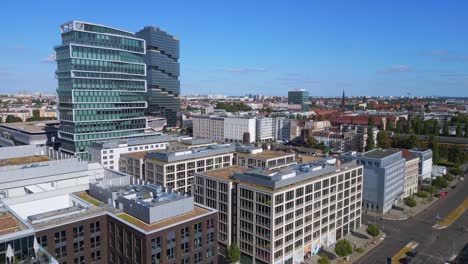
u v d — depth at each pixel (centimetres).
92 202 10494
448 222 16588
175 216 9525
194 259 9519
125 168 18400
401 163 19300
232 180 13075
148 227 8781
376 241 14500
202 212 9938
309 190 12838
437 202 19625
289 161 17975
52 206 10894
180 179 16750
